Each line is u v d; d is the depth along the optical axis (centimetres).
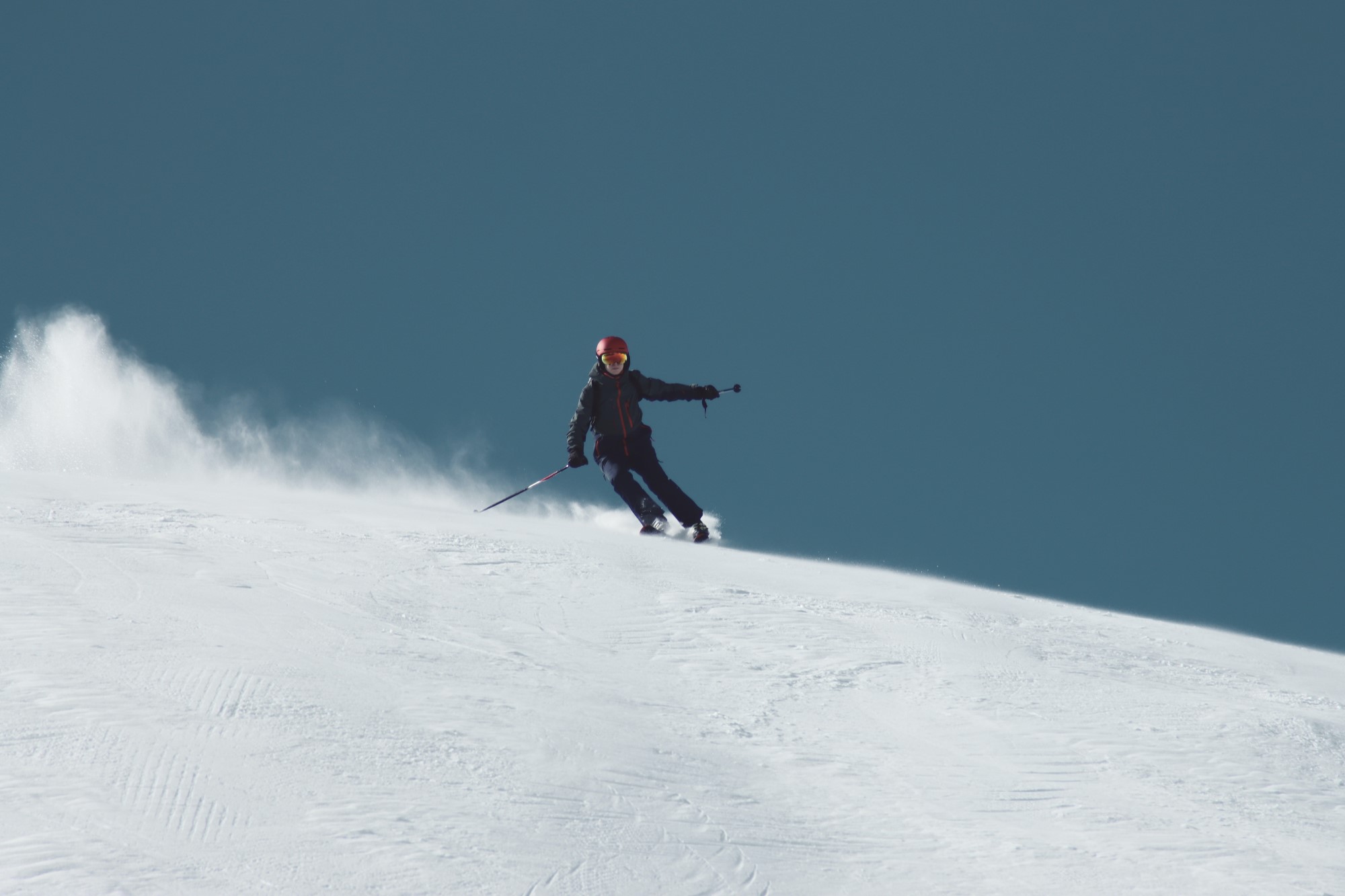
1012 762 1570
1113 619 3028
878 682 1922
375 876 1017
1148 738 1727
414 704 1477
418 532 2852
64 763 1159
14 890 920
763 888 1108
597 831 1179
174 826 1062
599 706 1603
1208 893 1179
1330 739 1809
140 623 1680
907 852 1231
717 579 2734
